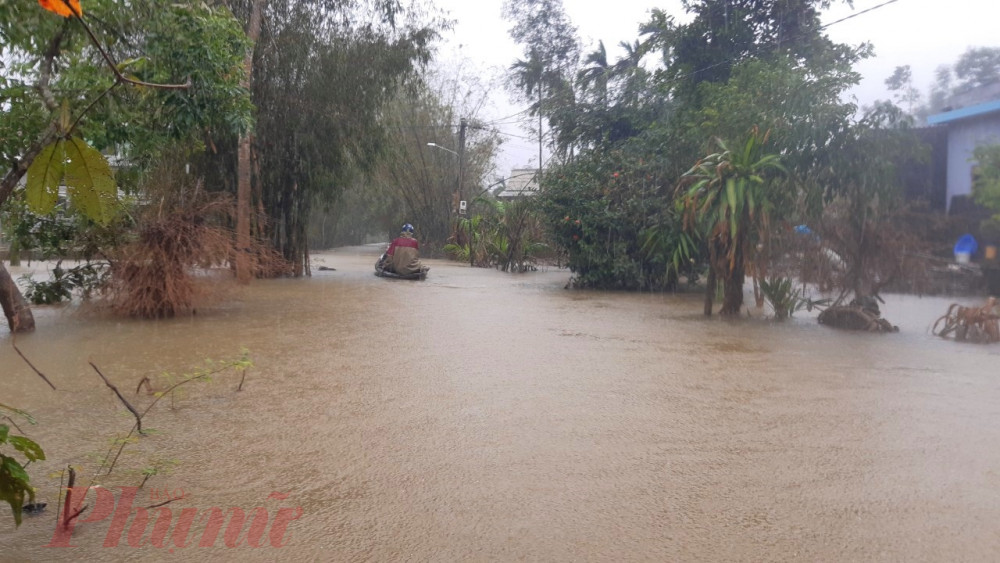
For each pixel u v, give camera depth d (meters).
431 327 10.28
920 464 4.61
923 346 8.91
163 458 4.64
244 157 17.25
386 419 5.53
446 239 35.69
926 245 13.97
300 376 7.00
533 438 5.08
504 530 3.63
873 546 3.48
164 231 10.75
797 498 4.05
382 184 34.69
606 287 17.25
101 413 5.61
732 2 18.67
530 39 32.72
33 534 3.55
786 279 11.53
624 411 5.79
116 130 8.12
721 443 5.00
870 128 10.70
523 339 9.29
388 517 3.78
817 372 7.33
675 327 10.48
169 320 10.76
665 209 15.88
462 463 4.57
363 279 19.36
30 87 5.73
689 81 18.91
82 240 10.62
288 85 18.84
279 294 14.93
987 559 3.36
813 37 17.98
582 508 3.90
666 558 3.35
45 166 3.27
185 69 8.24
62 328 9.86
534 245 24.00
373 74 19.66
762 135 11.07
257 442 4.96
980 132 14.83
